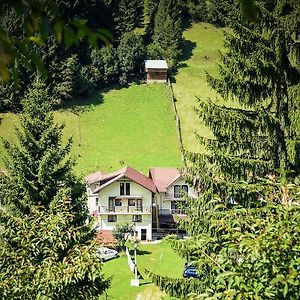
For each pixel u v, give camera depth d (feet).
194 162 142.10
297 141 126.31
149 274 138.62
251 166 135.64
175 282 135.85
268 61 131.75
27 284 77.77
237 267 52.49
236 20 135.03
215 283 54.03
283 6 134.00
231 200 140.56
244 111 141.28
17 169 204.54
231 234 55.88
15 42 26.35
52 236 85.97
